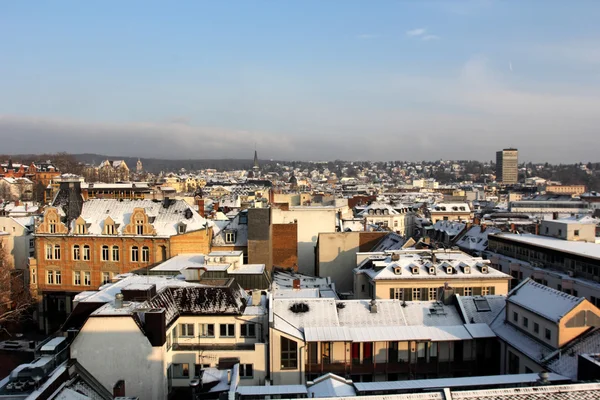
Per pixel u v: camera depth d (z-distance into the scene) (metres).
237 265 76.69
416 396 35.34
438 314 60.50
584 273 82.56
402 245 103.00
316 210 127.94
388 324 58.12
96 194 187.62
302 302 59.53
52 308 97.06
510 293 59.16
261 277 72.00
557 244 94.88
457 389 42.06
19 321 98.12
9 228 126.44
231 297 57.94
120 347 49.81
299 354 53.62
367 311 59.78
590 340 48.50
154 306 53.09
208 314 56.12
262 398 41.28
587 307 49.12
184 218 97.44
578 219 121.00
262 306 59.59
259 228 92.44
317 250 114.06
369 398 35.22
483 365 57.12
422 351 56.19
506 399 35.28
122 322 49.91
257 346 53.75
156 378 49.88
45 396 39.81
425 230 167.12
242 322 56.22
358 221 158.62
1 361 78.25
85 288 96.31
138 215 94.44
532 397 35.50
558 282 85.25
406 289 76.69
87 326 49.91
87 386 46.28
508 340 54.59
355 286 86.31
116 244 94.81
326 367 54.50
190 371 53.84
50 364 47.69
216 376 48.38
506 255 108.12
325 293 80.25
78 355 49.91
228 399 38.88
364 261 89.44
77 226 96.06
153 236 93.19
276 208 129.88
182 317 56.28
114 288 61.72
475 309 61.78
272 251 104.75
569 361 47.16
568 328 48.97
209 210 175.38
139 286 55.31
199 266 67.62
